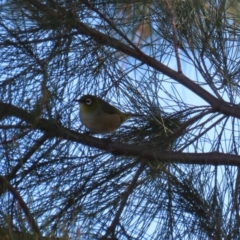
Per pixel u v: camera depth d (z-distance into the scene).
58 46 3.71
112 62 4.18
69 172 3.88
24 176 3.76
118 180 4.00
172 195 3.90
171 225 3.82
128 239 3.64
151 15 4.32
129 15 4.27
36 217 3.66
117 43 4.12
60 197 3.79
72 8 3.76
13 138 3.55
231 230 3.75
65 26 3.75
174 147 4.18
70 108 3.94
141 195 3.90
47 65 3.64
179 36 4.42
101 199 3.88
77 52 3.96
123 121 4.42
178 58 4.38
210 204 3.87
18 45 3.61
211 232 3.78
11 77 3.57
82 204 3.80
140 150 4.01
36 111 3.47
